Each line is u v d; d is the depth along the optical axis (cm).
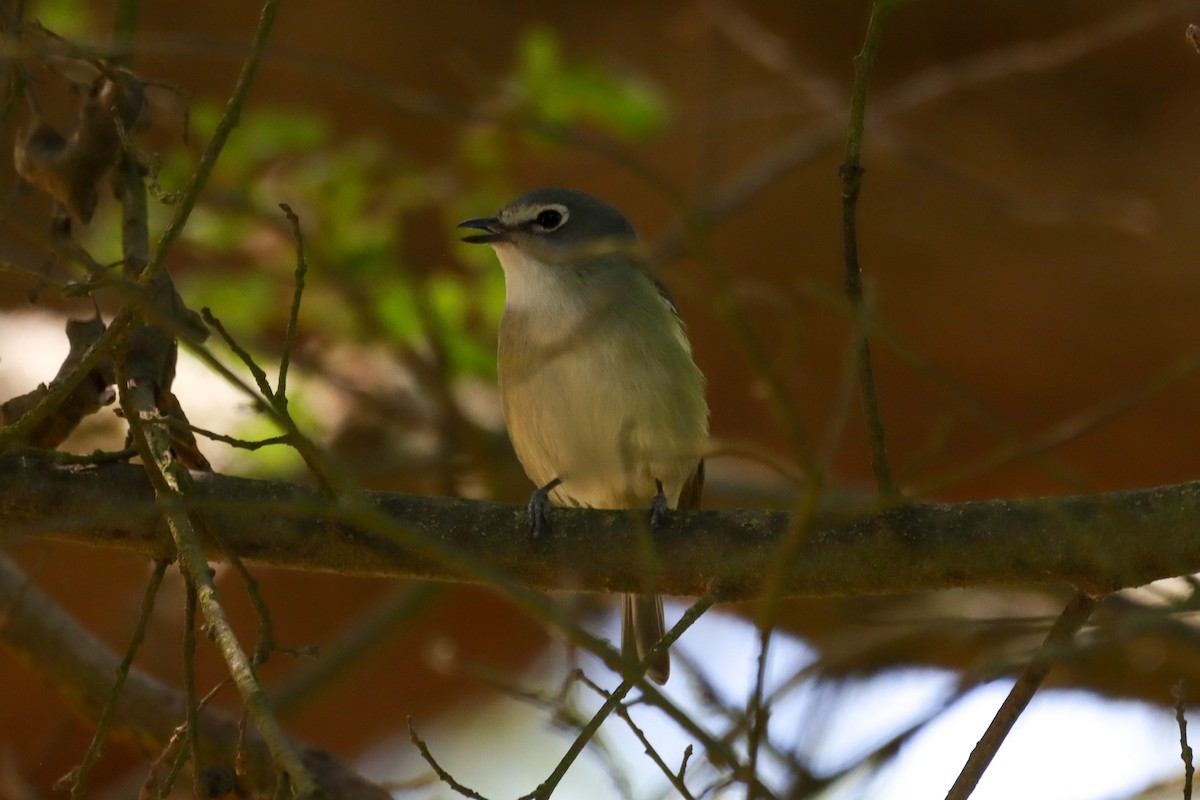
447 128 1722
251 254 1168
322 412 1352
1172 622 1104
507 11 1761
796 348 688
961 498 1817
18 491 716
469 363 1205
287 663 1569
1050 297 1689
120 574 1454
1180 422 1712
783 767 871
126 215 802
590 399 927
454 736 1714
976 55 1731
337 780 831
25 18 807
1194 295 1672
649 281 966
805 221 1714
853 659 1070
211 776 704
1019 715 637
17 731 1483
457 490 1284
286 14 1758
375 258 1158
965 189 1634
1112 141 1712
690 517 723
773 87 1716
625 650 933
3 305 1519
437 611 1630
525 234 991
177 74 1766
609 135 1636
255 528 721
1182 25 1653
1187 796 601
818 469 545
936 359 1741
